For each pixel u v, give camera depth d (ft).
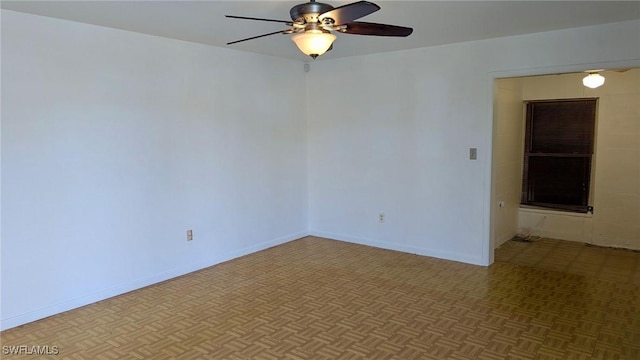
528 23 11.43
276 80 16.90
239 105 15.52
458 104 14.46
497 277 13.55
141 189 12.85
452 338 9.64
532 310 11.07
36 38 10.40
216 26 11.57
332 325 10.38
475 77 13.99
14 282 10.43
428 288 12.70
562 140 17.93
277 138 17.19
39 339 9.84
